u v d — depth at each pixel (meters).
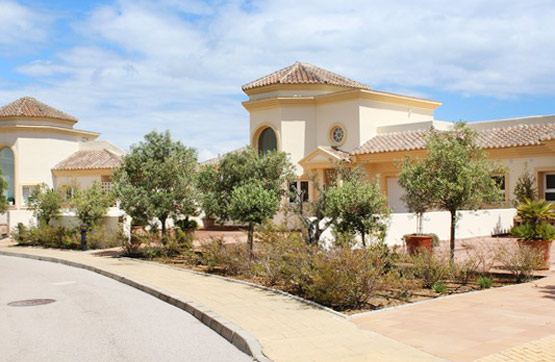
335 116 26.95
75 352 7.40
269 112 28.03
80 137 39.19
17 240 25.92
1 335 8.45
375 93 26.45
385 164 24.86
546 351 6.26
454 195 12.33
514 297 9.70
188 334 8.34
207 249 15.61
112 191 19.27
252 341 7.33
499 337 6.99
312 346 7.02
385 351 6.62
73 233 23.12
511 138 22.16
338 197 13.05
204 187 17.42
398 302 9.99
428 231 19.62
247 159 17.14
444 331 7.44
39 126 36.12
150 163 18.52
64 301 11.40
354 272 9.73
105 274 15.58
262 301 10.31
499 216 21.81
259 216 15.15
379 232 14.45
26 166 36.09
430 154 12.77
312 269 10.99
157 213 18.22
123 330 8.67
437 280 11.41
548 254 13.16
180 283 12.94
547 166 20.86
